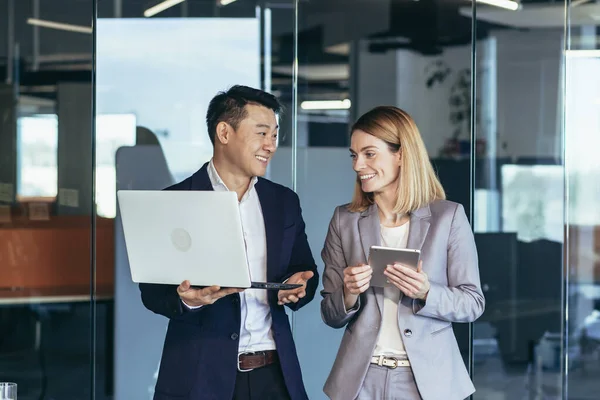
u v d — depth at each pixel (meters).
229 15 4.81
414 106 6.55
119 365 4.07
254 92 2.85
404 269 2.51
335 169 4.22
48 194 4.70
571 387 4.91
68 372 4.43
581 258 4.84
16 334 4.45
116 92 4.49
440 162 5.33
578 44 4.73
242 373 2.76
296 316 4.09
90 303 4.32
